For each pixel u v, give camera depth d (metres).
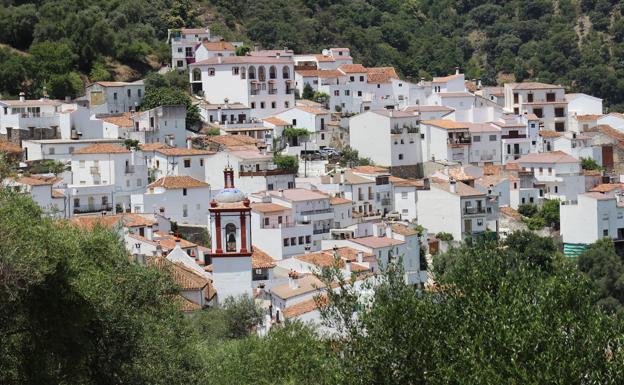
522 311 147.62
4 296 138.38
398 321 147.38
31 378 144.25
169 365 170.75
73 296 148.00
